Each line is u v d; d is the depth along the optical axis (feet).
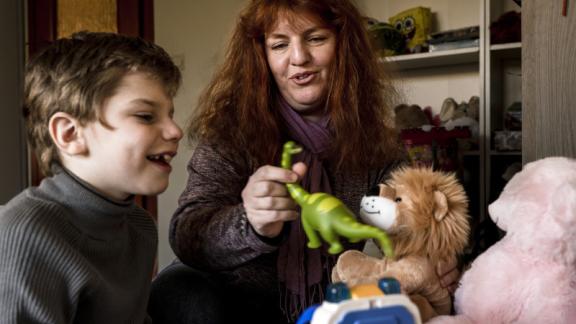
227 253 2.75
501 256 2.38
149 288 3.04
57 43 2.56
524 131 3.54
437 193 2.52
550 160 2.52
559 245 2.25
